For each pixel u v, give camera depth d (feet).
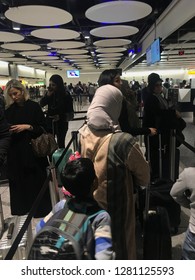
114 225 4.72
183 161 13.92
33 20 16.29
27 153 7.85
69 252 2.87
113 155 4.60
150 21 25.85
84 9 23.89
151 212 5.85
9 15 15.43
